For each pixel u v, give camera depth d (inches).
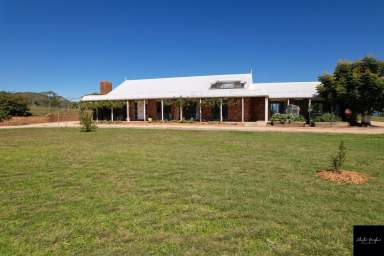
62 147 445.7
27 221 154.6
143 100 1244.5
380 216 157.9
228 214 162.1
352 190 205.9
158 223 150.6
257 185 219.9
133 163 308.7
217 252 121.5
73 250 124.0
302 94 1110.4
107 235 137.6
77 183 228.8
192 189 209.8
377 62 896.9
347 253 120.5
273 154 365.1
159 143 490.3
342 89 898.1
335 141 506.3
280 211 166.1
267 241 130.7
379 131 723.4
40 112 1619.1
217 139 551.2
